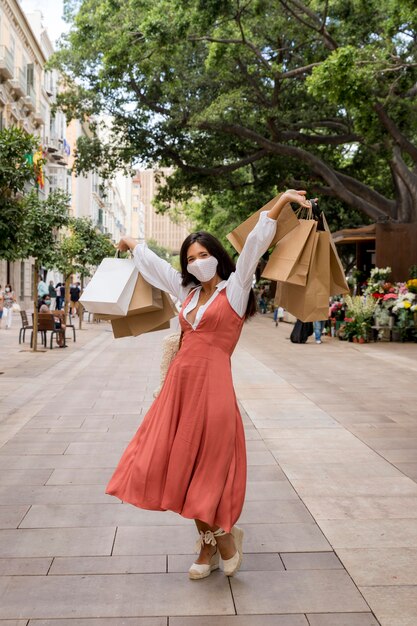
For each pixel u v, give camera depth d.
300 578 3.18
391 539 3.67
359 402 8.09
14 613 2.82
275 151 21.62
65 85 23.75
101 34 17.88
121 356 13.65
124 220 109.12
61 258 14.18
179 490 2.96
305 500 4.36
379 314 16.91
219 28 18.39
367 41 17.44
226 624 2.73
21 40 33.84
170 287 3.31
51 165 43.00
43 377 10.34
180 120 21.75
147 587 3.08
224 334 3.09
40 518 4.00
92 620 2.76
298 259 3.23
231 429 3.02
